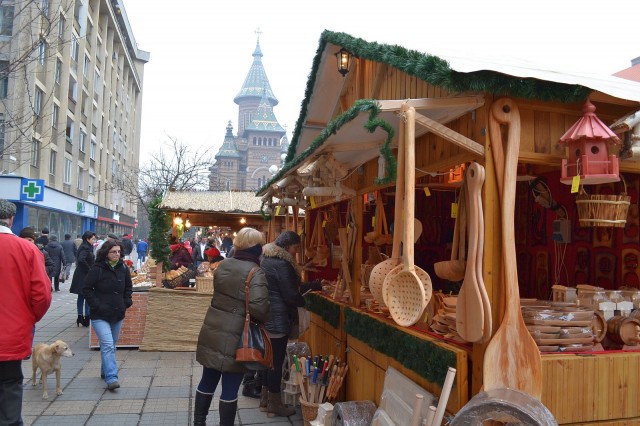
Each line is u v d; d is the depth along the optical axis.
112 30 35.59
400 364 3.25
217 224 11.74
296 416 4.48
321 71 4.91
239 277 3.57
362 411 3.46
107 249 5.23
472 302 2.47
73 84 26.91
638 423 2.61
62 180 24.62
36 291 3.20
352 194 4.35
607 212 2.62
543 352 2.63
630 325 2.83
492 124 2.56
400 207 2.83
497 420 2.17
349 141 3.53
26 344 3.19
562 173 2.60
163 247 7.43
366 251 6.40
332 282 5.79
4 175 18.31
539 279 4.56
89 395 5.02
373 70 4.08
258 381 5.04
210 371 3.63
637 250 3.54
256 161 105.31
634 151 2.55
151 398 4.96
